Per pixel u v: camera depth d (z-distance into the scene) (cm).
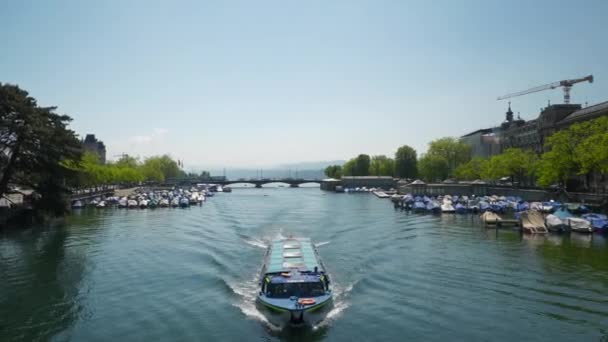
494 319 3838
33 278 5200
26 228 9012
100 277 5219
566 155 10356
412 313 3984
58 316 3994
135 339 3506
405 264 5678
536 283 4812
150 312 4062
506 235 7888
